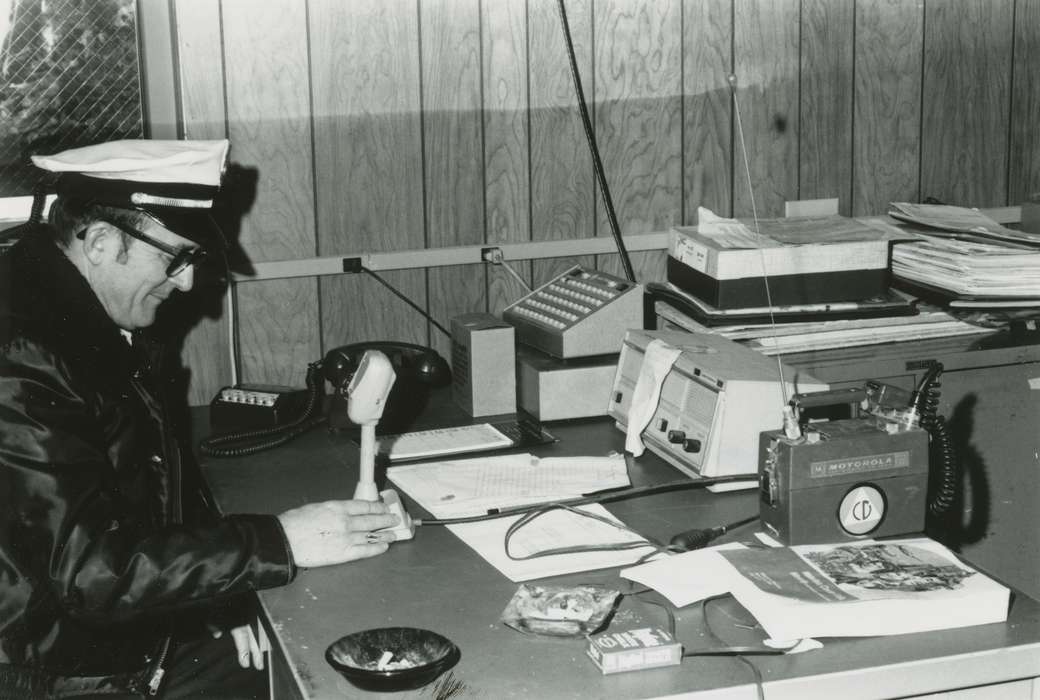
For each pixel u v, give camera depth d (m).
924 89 2.91
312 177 2.51
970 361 2.14
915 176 2.95
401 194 2.58
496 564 1.51
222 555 1.45
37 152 2.32
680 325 2.31
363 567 1.53
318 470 1.98
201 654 1.91
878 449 1.51
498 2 2.55
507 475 1.88
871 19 2.83
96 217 1.59
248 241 2.49
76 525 1.43
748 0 2.73
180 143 1.72
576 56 2.64
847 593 1.29
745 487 1.79
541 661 1.24
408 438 2.11
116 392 1.63
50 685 1.59
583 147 2.68
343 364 2.21
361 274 2.58
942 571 1.37
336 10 2.45
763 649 1.24
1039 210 2.90
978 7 2.90
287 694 1.37
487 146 2.62
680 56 2.71
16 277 1.57
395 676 1.16
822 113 2.84
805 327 2.21
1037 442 2.23
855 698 1.21
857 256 2.27
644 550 1.54
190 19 2.36
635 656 1.21
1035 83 2.98
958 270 2.35
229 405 2.24
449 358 2.68
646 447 2.03
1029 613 1.34
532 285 2.72
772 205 2.86
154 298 1.71
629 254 2.77
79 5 2.29
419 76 2.54
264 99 2.44
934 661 1.22
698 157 2.78
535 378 2.21
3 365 1.46
